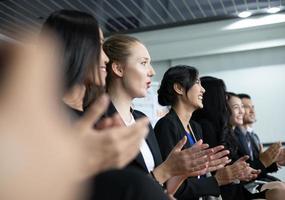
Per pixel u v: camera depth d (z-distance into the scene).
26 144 0.26
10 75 0.27
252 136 3.15
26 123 0.27
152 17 4.39
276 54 4.80
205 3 4.05
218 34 4.80
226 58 4.99
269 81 4.80
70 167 0.29
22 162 0.25
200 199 1.58
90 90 0.87
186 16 4.44
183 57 5.04
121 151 0.39
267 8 4.28
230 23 4.59
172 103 1.87
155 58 5.06
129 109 1.37
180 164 1.05
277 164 2.57
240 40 4.77
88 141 0.36
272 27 4.62
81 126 0.36
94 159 0.37
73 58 0.80
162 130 1.62
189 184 1.45
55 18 0.82
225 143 2.09
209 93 2.14
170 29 4.77
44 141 0.27
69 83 0.79
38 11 3.74
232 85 4.93
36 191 0.25
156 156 1.28
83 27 0.83
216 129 2.10
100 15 4.16
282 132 4.68
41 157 0.26
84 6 3.84
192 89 1.84
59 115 0.32
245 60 4.91
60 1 3.62
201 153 1.07
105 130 0.40
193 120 2.08
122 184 0.43
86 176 0.36
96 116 0.37
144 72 1.38
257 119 4.79
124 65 1.35
